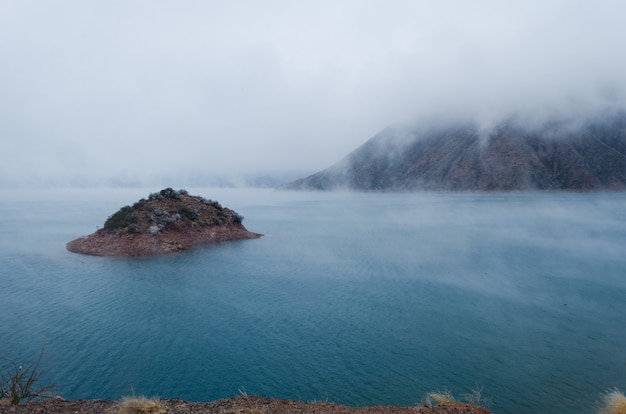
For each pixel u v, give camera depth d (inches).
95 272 1907.0
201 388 791.1
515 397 760.3
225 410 342.6
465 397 753.0
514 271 2143.2
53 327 1135.0
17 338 1042.7
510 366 911.0
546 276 2020.2
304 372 870.4
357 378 844.6
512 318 1299.2
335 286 1743.4
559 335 1136.2
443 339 1095.0
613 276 2020.2
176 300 1448.1
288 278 1883.6
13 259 2247.8
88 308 1330.0
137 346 1003.9
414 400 745.6
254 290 1632.6
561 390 789.9
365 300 1513.3
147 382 811.4
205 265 2122.3
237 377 842.2
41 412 331.9
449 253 2755.9
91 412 333.7
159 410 334.0
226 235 2997.0
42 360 901.8
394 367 901.2
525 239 3511.3
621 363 933.2
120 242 2461.9
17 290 1565.0
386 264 2315.5
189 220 2847.0
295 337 1094.4
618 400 473.4
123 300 1432.1
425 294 1620.3
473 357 966.4
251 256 2429.9
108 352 961.5
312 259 2418.8
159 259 2261.3
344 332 1143.0
